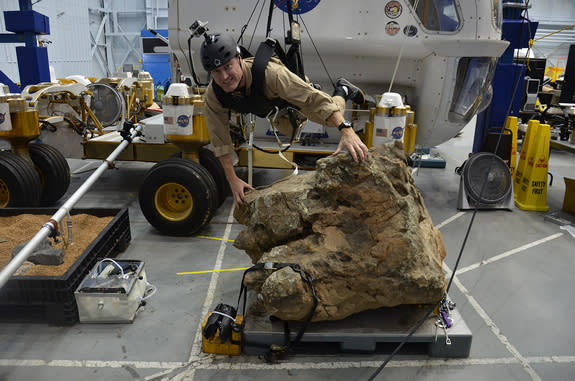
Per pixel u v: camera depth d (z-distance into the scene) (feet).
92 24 59.77
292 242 8.38
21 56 24.45
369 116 15.46
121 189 18.63
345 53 15.48
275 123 8.99
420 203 9.48
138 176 20.76
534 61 32.71
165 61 50.14
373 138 14.08
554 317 9.67
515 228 15.06
